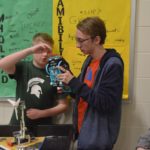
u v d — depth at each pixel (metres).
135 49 2.04
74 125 1.78
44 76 1.96
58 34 2.07
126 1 1.99
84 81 1.73
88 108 1.64
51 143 1.57
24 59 2.06
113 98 1.56
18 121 1.87
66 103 2.00
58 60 1.68
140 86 2.07
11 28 2.10
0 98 2.17
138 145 1.45
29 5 2.07
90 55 1.73
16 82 2.01
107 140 1.60
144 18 2.01
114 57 1.61
